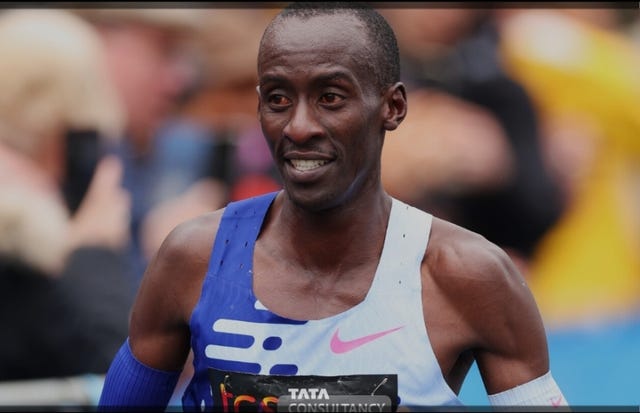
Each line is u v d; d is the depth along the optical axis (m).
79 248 13.98
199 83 18.25
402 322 9.32
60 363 13.67
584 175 18.38
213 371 9.44
